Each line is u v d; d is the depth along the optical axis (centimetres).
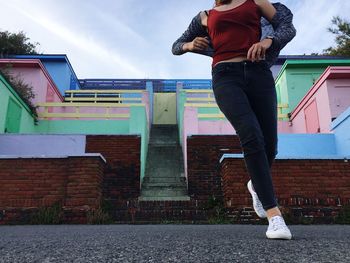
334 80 1016
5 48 1802
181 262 131
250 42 204
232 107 194
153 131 1380
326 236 216
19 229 378
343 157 570
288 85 1328
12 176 553
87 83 1819
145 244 176
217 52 208
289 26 204
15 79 1104
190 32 231
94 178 545
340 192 554
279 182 557
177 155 1066
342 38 1884
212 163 833
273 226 186
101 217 530
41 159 561
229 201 550
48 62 1605
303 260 130
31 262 133
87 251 156
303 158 568
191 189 805
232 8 209
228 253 145
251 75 200
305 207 535
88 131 1092
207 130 1030
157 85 1816
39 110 1129
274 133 209
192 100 1202
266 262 128
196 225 477
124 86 1816
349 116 864
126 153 834
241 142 194
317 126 1061
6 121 900
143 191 815
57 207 534
